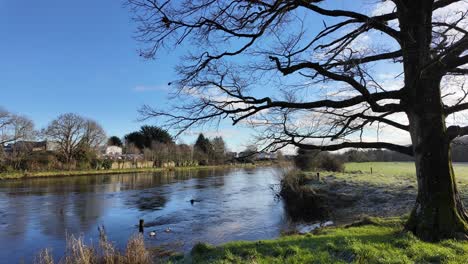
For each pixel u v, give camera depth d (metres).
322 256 7.72
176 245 15.98
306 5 9.04
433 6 9.65
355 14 9.59
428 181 8.96
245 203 30.30
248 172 78.06
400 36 9.41
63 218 23.38
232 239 17.05
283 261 7.82
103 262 9.70
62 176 60.31
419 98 9.11
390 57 10.11
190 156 96.69
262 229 19.41
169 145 92.88
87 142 73.69
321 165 47.56
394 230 9.98
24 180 51.59
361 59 9.54
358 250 7.70
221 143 79.31
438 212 8.73
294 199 28.72
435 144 8.98
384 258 7.20
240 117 9.86
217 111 10.02
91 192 37.84
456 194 9.09
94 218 23.39
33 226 20.95
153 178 59.31
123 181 52.44
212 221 22.22
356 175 40.12
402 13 9.37
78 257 9.81
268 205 29.17
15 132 60.62
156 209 27.11
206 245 10.30
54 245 16.81
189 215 24.48
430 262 6.96
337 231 10.80
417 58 9.17
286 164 35.03
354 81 9.10
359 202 25.47
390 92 9.45
